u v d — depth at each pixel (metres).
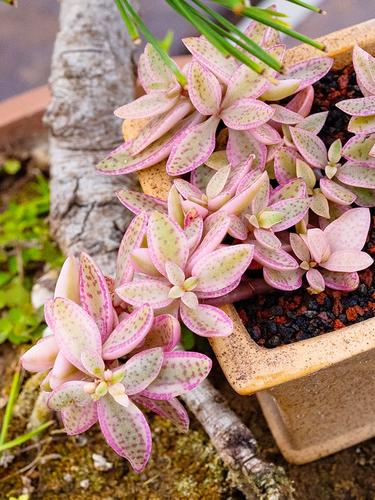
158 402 0.54
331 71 0.62
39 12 1.11
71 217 0.73
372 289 0.56
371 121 0.56
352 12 0.96
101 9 0.77
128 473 0.69
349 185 0.58
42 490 0.69
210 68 0.57
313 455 0.67
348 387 0.59
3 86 1.07
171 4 0.49
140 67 0.59
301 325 0.55
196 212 0.54
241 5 0.47
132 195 0.56
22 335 0.76
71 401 0.51
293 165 0.57
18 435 0.71
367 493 0.67
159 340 0.53
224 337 0.53
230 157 0.57
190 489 0.68
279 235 0.57
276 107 0.57
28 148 0.86
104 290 0.52
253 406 0.71
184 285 0.52
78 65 0.76
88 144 0.75
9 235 0.82
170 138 0.58
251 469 0.62
